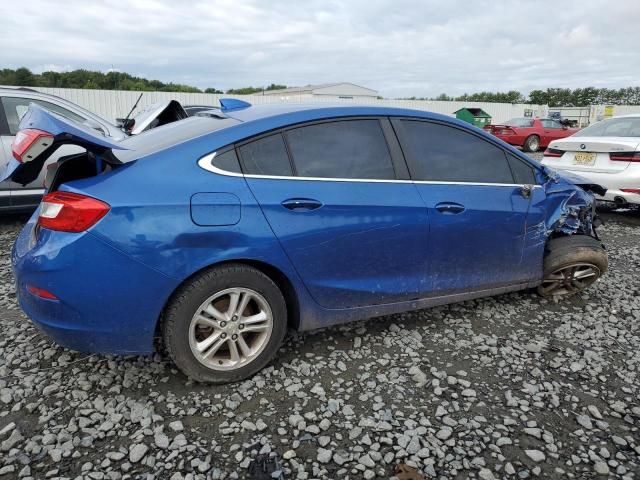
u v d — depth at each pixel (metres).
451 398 2.67
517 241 3.50
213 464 2.15
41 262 2.30
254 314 2.76
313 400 2.61
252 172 2.61
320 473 2.12
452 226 3.15
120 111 20.42
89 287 2.30
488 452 2.28
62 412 2.46
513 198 3.44
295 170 2.72
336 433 2.36
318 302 2.87
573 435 2.42
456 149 3.29
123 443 2.26
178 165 2.48
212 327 2.61
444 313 3.74
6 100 5.52
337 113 2.94
